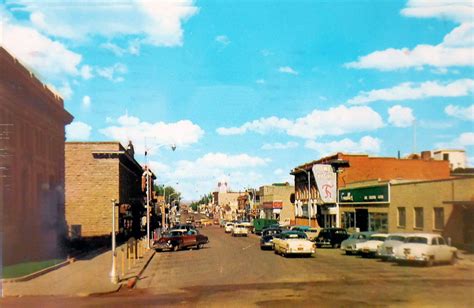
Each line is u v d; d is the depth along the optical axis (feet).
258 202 384.47
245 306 45.93
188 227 184.65
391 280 62.90
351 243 104.73
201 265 90.58
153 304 48.85
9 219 104.99
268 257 102.94
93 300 53.47
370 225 161.17
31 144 120.98
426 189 125.29
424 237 82.48
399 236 88.28
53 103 135.95
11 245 103.76
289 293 53.11
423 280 62.90
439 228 119.03
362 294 51.67
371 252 98.48
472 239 106.01
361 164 196.44
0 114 100.07
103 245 161.27
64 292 59.72
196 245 138.41
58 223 141.38
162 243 131.03
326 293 52.60
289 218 315.58
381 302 46.73
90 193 190.39
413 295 50.75
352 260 93.40
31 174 120.67
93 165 191.31
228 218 560.20
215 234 248.73
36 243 120.98
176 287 62.23
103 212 189.78
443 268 77.51
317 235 133.59
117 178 191.52
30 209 119.03
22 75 108.27
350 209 179.42
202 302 49.01
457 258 84.94
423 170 198.18
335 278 65.62
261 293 53.72
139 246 124.98
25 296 57.36
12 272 77.00
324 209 208.64
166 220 352.08
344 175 195.00
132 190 244.63
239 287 59.21
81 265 93.81
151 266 93.30
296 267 80.74
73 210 189.37
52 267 86.17
